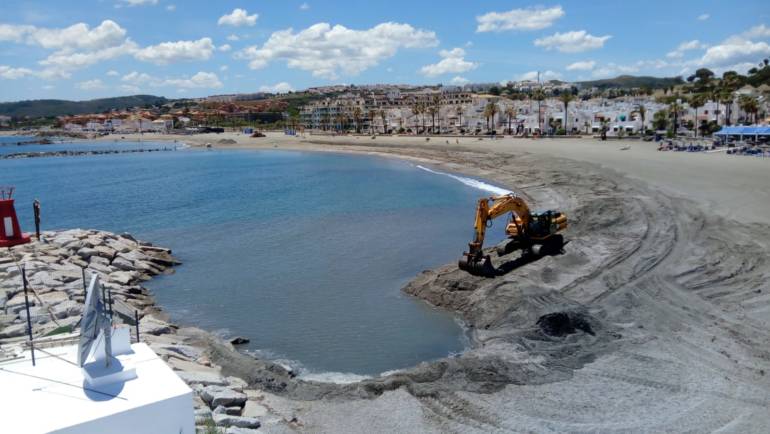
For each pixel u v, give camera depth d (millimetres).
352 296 32969
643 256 33688
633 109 153625
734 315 25000
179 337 25891
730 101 128250
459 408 18547
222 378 20125
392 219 56250
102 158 165000
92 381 10320
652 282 29359
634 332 23750
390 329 27766
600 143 115375
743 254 32938
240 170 119438
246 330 28531
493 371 20797
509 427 17312
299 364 24344
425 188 78875
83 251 38812
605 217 44312
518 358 21891
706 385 19188
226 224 57281
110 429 9508
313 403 19391
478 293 29906
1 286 30688
